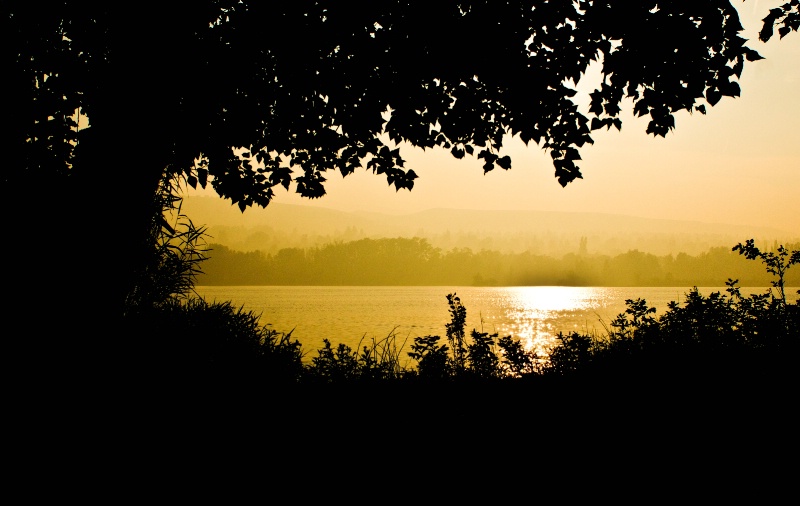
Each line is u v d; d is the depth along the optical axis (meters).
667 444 4.01
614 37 5.25
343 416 4.45
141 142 4.00
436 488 3.47
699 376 5.35
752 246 7.10
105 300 3.79
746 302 7.09
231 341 5.53
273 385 4.82
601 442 4.09
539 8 5.43
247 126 5.84
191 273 6.39
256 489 3.33
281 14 5.23
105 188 3.86
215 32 5.21
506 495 3.37
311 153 7.47
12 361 3.28
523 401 4.93
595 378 5.48
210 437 3.74
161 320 5.52
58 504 2.87
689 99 5.32
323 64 5.70
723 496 3.31
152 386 3.99
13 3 5.02
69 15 5.23
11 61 5.07
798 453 3.74
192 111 5.12
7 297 3.44
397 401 4.87
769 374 5.20
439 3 5.21
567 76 5.69
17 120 5.02
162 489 3.15
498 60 5.42
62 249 3.64
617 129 5.94
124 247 3.96
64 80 5.44
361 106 5.92
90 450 3.25
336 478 3.54
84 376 3.49
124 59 4.03
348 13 5.21
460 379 5.62
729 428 4.18
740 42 5.09
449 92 6.19
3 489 2.85
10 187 3.98
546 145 6.21
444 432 4.27
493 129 6.90
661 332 6.71
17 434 3.09
